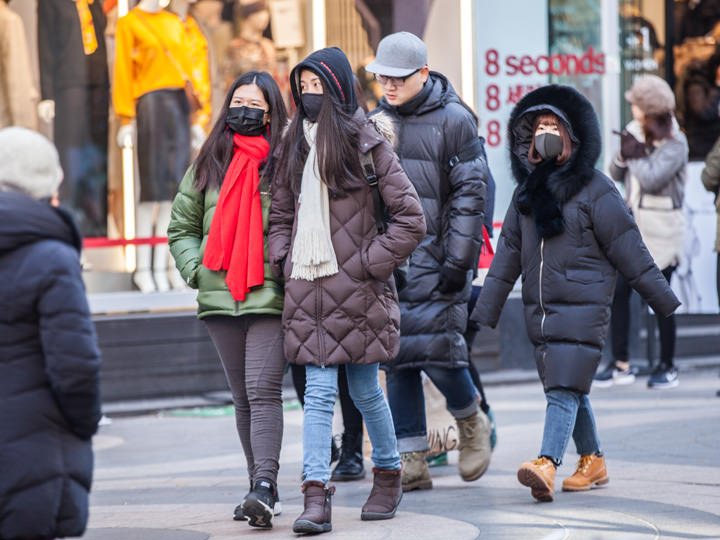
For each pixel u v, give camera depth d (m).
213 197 20.52
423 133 23.03
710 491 22.14
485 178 23.06
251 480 20.92
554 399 21.95
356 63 42.56
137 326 38.25
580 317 21.83
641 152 38.44
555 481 23.64
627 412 33.34
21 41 40.06
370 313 19.11
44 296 12.62
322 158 18.94
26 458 12.60
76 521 12.91
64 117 40.53
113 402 37.88
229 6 41.94
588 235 21.88
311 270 18.95
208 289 20.36
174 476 26.39
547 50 43.03
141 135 41.03
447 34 42.56
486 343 42.03
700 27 49.09
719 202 36.59
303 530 18.73
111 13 41.00
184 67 41.50
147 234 40.88
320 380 19.27
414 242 19.06
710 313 39.53
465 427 23.75
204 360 39.16
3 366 12.73
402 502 21.84
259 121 20.47
